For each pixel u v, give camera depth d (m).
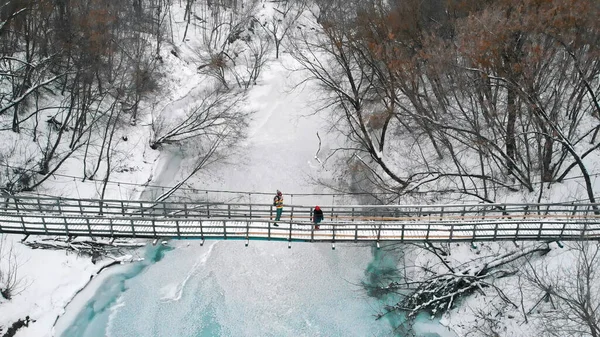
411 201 31.86
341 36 34.06
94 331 24.89
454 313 25.66
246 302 27.08
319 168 38.12
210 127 39.97
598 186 27.77
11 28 37.34
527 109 28.92
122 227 25.25
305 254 30.23
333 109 38.47
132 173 36.34
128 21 48.94
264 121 43.12
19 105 35.34
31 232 24.11
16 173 31.94
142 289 27.70
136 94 38.75
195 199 35.91
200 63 53.03
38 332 24.19
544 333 22.22
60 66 36.31
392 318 26.05
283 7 60.81
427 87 39.66
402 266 29.05
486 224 23.45
